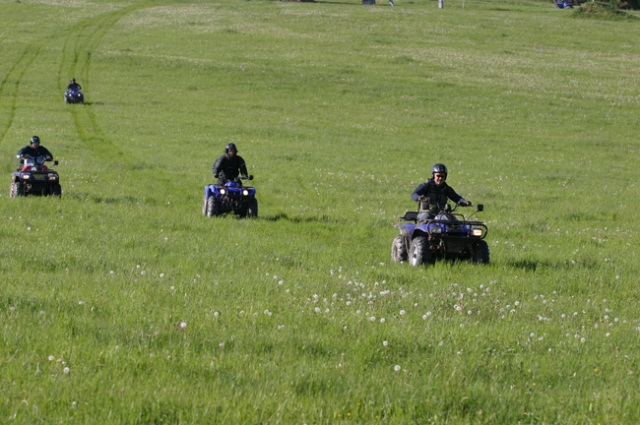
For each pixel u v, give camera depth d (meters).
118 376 26.94
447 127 198.38
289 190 107.25
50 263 49.50
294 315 37.44
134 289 41.72
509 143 178.75
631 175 143.00
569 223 89.50
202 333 33.22
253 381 27.52
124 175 111.62
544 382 29.69
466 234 55.88
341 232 73.94
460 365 30.22
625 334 37.72
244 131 176.88
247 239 64.69
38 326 32.97
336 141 169.38
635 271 59.84
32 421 22.97
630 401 27.11
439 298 43.81
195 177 113.50
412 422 24.70
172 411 24.20
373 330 34.59
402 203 99.44
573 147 177.12
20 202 79.25
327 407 25.34
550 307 44.19
